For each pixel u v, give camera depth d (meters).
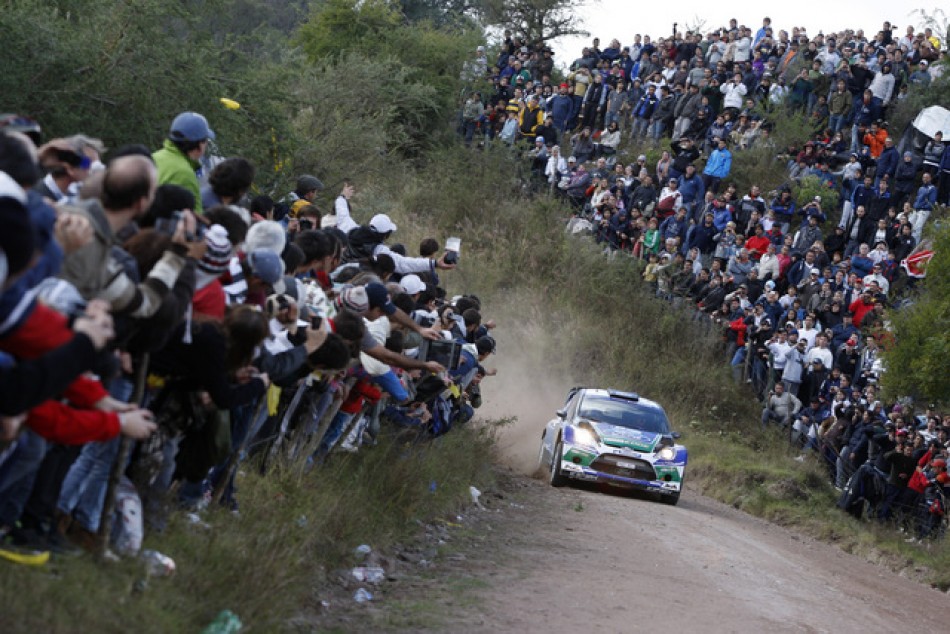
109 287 17.97
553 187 123.12
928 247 102.19
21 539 18.97
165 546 22.09
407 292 41.59
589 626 26.98
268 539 24.86
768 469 81.56
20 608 16.42
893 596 44.75
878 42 132.38
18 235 14.51
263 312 25.05
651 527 49.03
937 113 121.88
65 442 17.59
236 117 50.34
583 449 62.66
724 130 126.19
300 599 25.00
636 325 105.94
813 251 103.44
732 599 33.72
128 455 21.77
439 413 46.38
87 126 44.28
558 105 133.38
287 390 30.55
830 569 48.81
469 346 48.91
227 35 55.44
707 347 103.69
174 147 27.22
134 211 18.20
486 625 25.86
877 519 72.69
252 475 29.58
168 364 21.36
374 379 35.06
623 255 112.69
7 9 43.59
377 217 43.16
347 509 31.78
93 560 19.83
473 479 51.19
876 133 121.06
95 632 17.30
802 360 95.56
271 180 56.06
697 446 89.00
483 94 139.00
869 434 81.81
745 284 104.19
